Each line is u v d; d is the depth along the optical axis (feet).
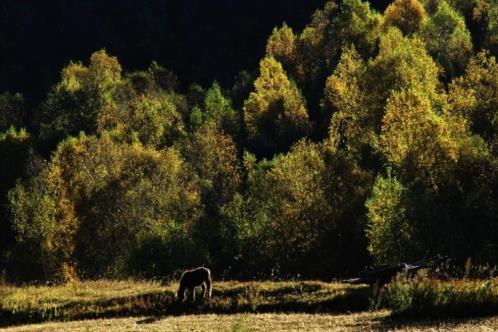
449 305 92.12
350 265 237.04
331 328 88.38
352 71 381.40
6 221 374.63
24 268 298.35
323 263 237.45
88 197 295.48
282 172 256.32
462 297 92.79
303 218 240.94
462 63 402.93
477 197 207.92
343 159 256.11
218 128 418.51
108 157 320.29
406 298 95.20
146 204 294.05
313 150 265.95
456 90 293.23
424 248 203.92
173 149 349.82
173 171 326.03
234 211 276.41
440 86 338.95
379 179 223.30
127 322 102.89
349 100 336.90
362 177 251.19
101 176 302.66
